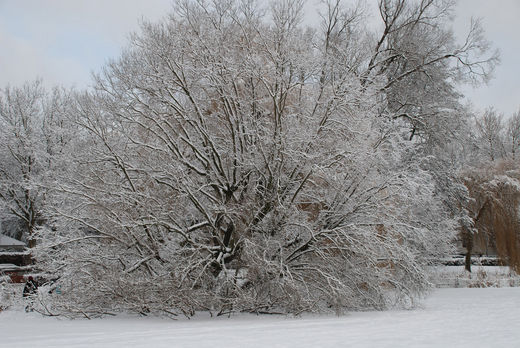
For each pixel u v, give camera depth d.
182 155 16.45
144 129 16.91
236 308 15.32
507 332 10.23
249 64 15.96
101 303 14.94
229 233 16.53
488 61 25.22
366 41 21.22
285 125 16.36
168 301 14.52
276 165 16.05
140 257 15.79
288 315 14.73
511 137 59.06
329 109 15.98
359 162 15.38
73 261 15.17
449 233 21.72
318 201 16.44
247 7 17.36
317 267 15.72
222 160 17.30
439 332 10.41
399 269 16.44
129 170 16.12
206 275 15.48
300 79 16.58
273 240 15.33
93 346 8.70
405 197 15.79
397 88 24.95
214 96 17.27
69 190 15.35
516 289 25.02
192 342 9.18
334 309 15.40
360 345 8.70
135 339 9.64
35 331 11.47
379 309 16.28
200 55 16.41
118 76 16.56
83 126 16.05
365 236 15.29
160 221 15.25
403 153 20.53
